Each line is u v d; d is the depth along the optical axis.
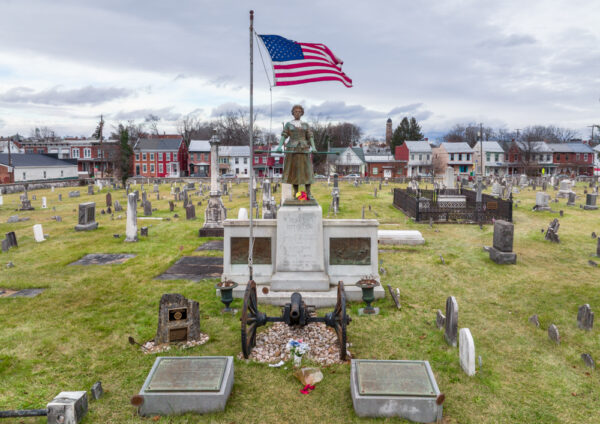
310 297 10.98
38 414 5.82
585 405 6.68
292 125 11.48
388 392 6.22
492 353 8.49
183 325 8.88
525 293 12.38
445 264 15.59
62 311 10.81
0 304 11.35
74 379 7.37
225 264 11.96
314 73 11.47
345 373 7.52
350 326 9.69
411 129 98.44
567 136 136.62
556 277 14.00
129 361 8.03
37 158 76.75
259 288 11.58
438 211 25.20
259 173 88.56
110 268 15.20
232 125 120.44
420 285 13.10
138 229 23.67
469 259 16.34
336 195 32.12
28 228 24.42
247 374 7.51
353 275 11.70
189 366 6.92
